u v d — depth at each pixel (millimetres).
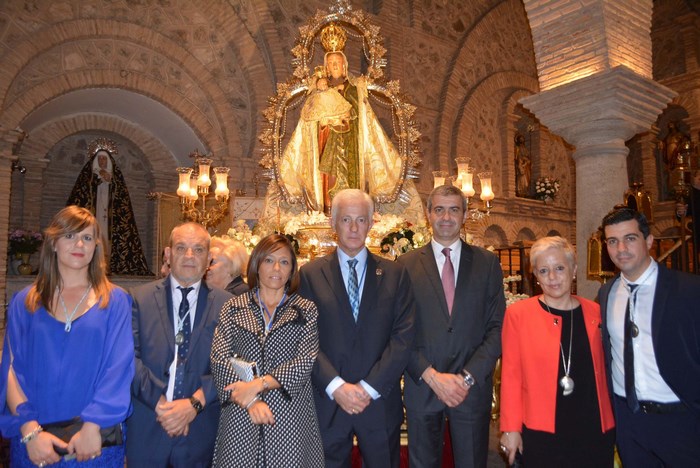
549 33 4152
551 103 3984
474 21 10258
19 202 6773
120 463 2188
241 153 7324
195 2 7082
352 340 2463
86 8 6262
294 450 2119
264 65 7512
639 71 4039
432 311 2613
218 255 3139
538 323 2307
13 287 6117
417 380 2512
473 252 2750
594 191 3787
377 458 2387
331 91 5168
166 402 2213
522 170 11164
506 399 2332
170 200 7574
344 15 5387
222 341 2229
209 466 2369
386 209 5242
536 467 2203
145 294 2461
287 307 2334
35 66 5980
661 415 2105
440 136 9352
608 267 3549
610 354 2225
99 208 7090
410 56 9078
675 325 2086
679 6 11352
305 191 5164
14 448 2062
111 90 6590
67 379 2068
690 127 11023
